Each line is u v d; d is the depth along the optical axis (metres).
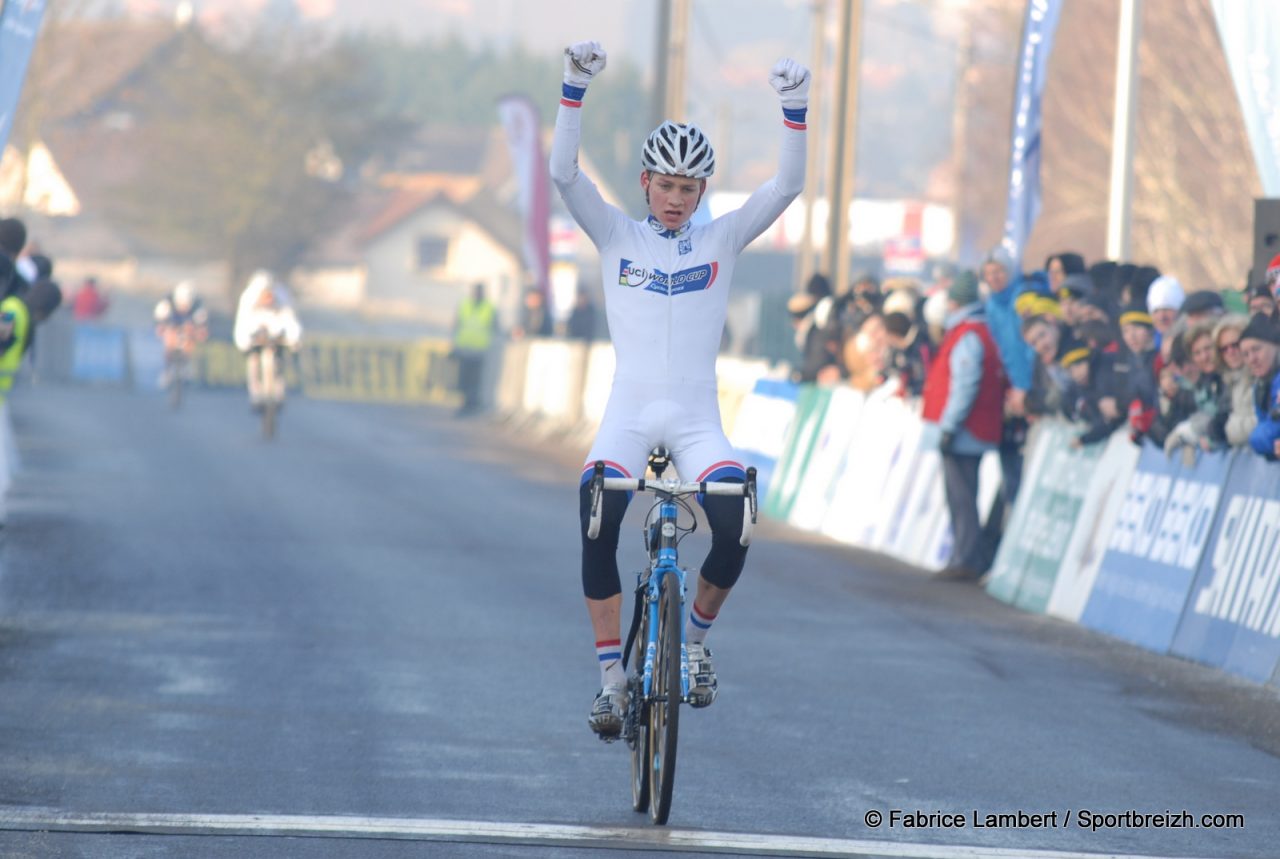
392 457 73.44
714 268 20.45
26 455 67.62
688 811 20.28
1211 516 32.09
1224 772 23.34
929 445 43.66
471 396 105.12
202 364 125.75
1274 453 29.45
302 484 60.41
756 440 62.16
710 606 20.44
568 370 88.06
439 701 26.38
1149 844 19.52
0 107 35.03
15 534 44.22
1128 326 34.78
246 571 39.56
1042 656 32.25
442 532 48.25
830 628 34.72
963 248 150.62
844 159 79.31
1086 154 107.69
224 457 70.19
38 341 127.75
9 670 27.67
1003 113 148.12
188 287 104.44
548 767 22.34
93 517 48.56
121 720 24.36
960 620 36.31
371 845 18.39
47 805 19.67
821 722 25.80
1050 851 19.00
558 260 180.62
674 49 124.44
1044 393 39.22
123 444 74.94
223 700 25.98
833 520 52.31
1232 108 92.94
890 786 21.86
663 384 20.27
